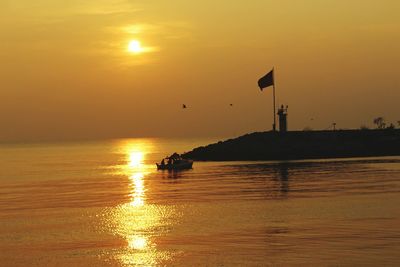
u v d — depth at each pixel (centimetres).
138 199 10006
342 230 6706
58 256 6084
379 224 6981
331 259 5566
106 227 7488
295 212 8000
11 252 6291
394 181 11394
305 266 5406
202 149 19825
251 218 7681
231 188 11025
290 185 11162
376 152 18788
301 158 18275
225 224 7350
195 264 5638
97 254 6119
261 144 19300
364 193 9662
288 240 6341
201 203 9188
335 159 17712
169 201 9581
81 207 9288
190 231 7031
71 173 17125
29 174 17288
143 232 7088
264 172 14125
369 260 5484
